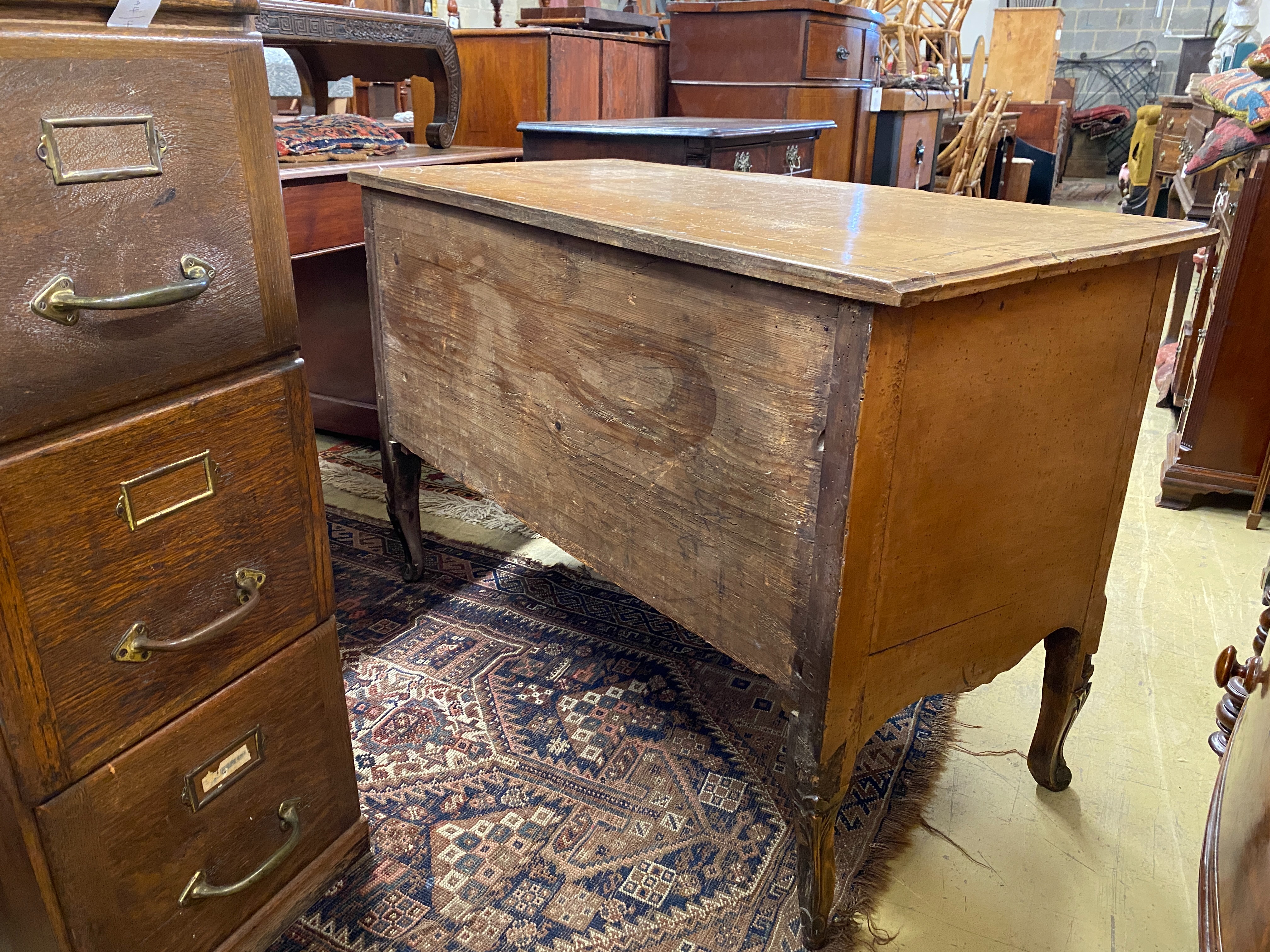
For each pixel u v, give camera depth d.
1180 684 1.67
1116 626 1.85
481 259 1.41
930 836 1.32
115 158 0.75
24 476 0.74
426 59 2.30
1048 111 7.73
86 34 0.71
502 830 1.31
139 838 0.92
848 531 0.92
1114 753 1.50
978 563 1.08
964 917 1.18
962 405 0.95
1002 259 0.90
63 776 0.83
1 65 0.66
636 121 2.92
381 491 2.46
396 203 1.61
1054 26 9.10
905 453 0.92
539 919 1.17
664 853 1.27
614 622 1.86
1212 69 3.80
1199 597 1.97
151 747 0.91
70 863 0.86
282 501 1.00
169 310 0.83
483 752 1.47
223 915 1.05
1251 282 2.17
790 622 1.03
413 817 1.33
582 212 1.19
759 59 3.53
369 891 1.21
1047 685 1.34
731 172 1.79
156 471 0.85
